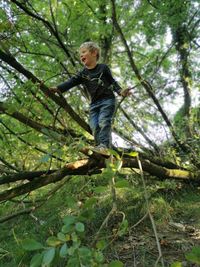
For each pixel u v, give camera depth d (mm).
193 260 1842
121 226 2295
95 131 4445
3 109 3791
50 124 5059
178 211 5516
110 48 7562
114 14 6637
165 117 6430
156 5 7055
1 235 5039
